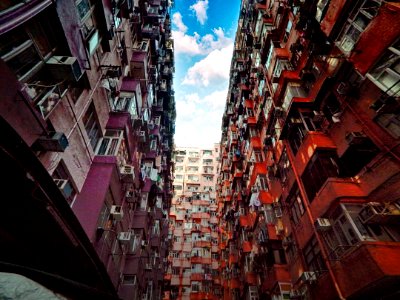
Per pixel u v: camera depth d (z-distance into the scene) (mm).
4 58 4422
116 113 10602
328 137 9469
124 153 10930
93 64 8711
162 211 23781
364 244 5805
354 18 8406
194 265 34062
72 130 7133
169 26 25734
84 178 8039
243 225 19578
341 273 6594
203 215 40125
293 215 11156
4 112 3891
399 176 6219
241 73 23953
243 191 21109
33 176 4250
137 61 13781
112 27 9039
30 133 4562
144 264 14844
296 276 10156
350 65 8484
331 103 9859
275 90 14062
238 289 20484
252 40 20781
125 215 11688
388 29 6559
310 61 11453
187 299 30625
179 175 47156
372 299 5965
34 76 5344
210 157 50438
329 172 8430
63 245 5477
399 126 6539
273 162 15102
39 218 4793
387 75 6637
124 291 11164
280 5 15672
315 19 10094
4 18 4016
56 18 5398
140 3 15672
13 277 2555
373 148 7723
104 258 8789
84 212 7496
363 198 7152
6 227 4934
